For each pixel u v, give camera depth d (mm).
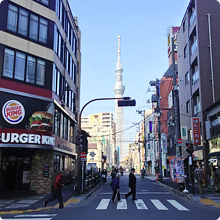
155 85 34375
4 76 17062
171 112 40438
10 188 17469
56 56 21391
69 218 9734
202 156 22844
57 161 21484
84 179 18516
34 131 16812
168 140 45000
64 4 24516
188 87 28453
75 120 29500
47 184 18625
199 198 15273
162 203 13859
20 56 18172
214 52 24156
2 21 17453
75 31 30391
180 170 18641
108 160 90938
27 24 18969
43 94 19016
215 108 20281
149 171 71188
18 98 17500
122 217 9828
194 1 26328
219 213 10883
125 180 37062
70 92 27328
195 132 22938
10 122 16891
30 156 18641
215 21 24828
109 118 131375
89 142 78938
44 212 11375
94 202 14289
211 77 23922
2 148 17125
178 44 33344
